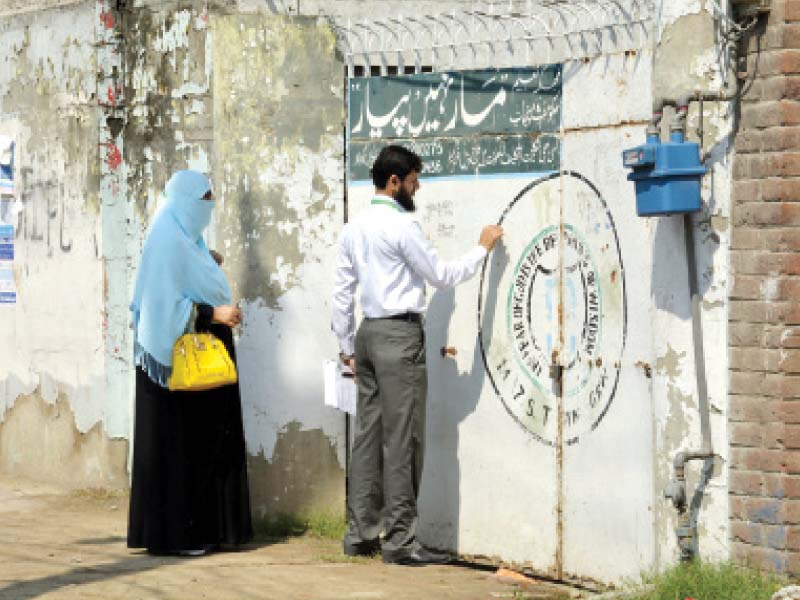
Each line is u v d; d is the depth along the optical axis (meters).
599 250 9.32
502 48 10.12
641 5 9.02
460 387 10.38
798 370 8.23
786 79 8.19
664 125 8.63
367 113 11.14
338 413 11.47
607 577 9.32
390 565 10.26
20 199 14.10
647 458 9.00
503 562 10.09
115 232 12.98
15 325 14.26
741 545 8.44
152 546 10.45
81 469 13.40
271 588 9.34
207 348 10.38
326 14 12.00
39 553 10.52
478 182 10.24
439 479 10.53
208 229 11.57
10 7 14.21
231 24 11.35
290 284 11.40
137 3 12.70
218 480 10.70
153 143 12.55
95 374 13.16
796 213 8.22
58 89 13.50
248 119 11.36
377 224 10.10
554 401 9.69
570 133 9.55
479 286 10.23
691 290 8.55
